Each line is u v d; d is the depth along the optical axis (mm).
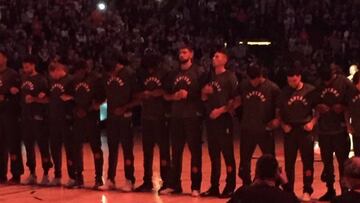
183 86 9586
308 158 9273
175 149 9773
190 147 9688
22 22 21188
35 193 10031
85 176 11492
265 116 9305
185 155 13547
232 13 23578
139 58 19516
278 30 22953
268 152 9359
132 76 9984
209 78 9539
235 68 19469
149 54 9859
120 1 24203
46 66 13133
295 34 22562
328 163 9328
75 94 10305
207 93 9461
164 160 9953
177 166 9820
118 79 9984
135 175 11492
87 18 22250
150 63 9836
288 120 9234
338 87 9133
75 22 21734
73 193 10008
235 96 9398
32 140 10719
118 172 11727
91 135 10281
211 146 9594
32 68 10586
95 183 10352
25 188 10430
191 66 9680
